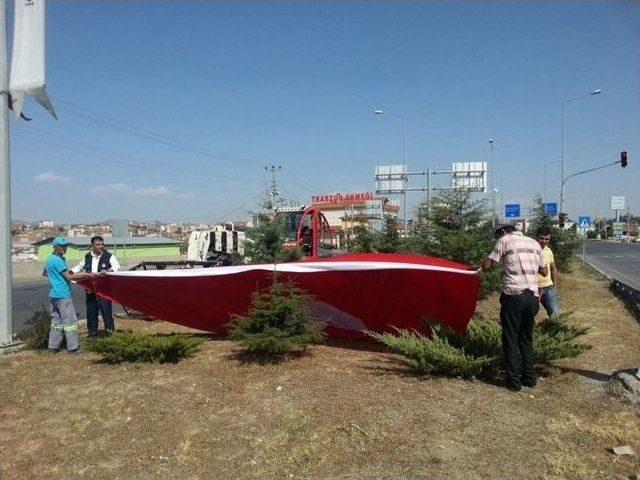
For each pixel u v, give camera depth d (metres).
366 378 7.15
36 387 7.02
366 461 4.78
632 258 49.84
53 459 4.95
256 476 4.56
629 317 13.01
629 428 5.41
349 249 19.58
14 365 8.18
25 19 9.59
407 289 8.50
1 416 6.03
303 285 8.95
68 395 6.68
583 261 38.81
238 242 18.64
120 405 6.26
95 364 8.12
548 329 8.16
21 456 5.03
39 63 9.59
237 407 6.13
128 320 12.68
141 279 9.70
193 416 5.89
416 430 5.40
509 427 5.48
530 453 4.91
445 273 8.05
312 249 16.31
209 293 9.57
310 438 5.25
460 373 7.11
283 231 16.73
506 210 45.72
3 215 9.42
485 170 42.22
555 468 4.62
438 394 6.46
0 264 9.36
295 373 7.40
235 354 8.52
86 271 10.07
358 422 5.61
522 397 6.39
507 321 6.71
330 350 8.80
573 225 31.80
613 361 8.12
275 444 5.14
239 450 5.05
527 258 6.70
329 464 4.74
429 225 16.14
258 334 7.95
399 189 44.03
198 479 4.53
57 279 8.92
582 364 7.93
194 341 8.48
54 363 8.27
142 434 5.45
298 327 8.21
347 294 8.84
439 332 8.10
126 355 8.08
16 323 14.70
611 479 4.43
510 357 6.68
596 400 6.29
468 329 8.52
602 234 132.75
